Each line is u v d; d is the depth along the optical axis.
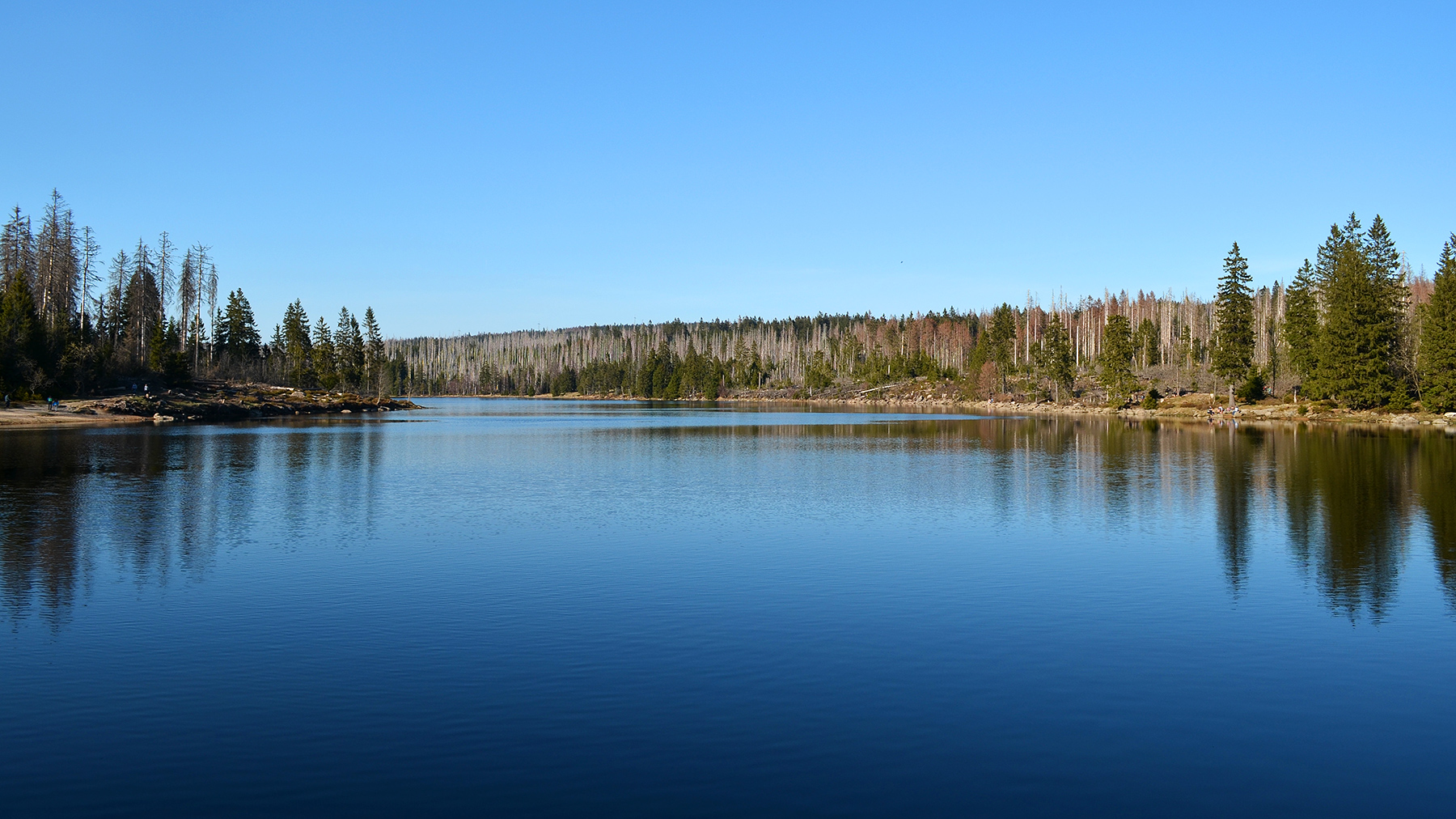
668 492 41.69
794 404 199.62
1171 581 23.16
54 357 98.38
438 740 13.11
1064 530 30.86
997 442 74.06
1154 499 38.31
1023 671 16.20
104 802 11.32
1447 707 14.58
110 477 45.19
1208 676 16.00
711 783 11.84
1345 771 12.31
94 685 15.33
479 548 27.58
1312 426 86.88
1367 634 18.53
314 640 17.94
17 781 11.85
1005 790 11.72
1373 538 28.78
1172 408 123.00
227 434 78.88
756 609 20.33
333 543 28.30
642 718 13.95
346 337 176.25
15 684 15.39
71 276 117.75
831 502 38.19
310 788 11.68
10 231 113.75
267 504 36.62
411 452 63.59
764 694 15.02
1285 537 29.11
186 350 136.00
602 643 17.78
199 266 144.12
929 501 38.38
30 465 50.41
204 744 13.00
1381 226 101.31
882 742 13.12
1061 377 150.50
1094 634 18.42
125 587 22.30
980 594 21.84
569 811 11.12
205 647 17.44
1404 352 97.94
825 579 23.30
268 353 163.25
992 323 190.25
